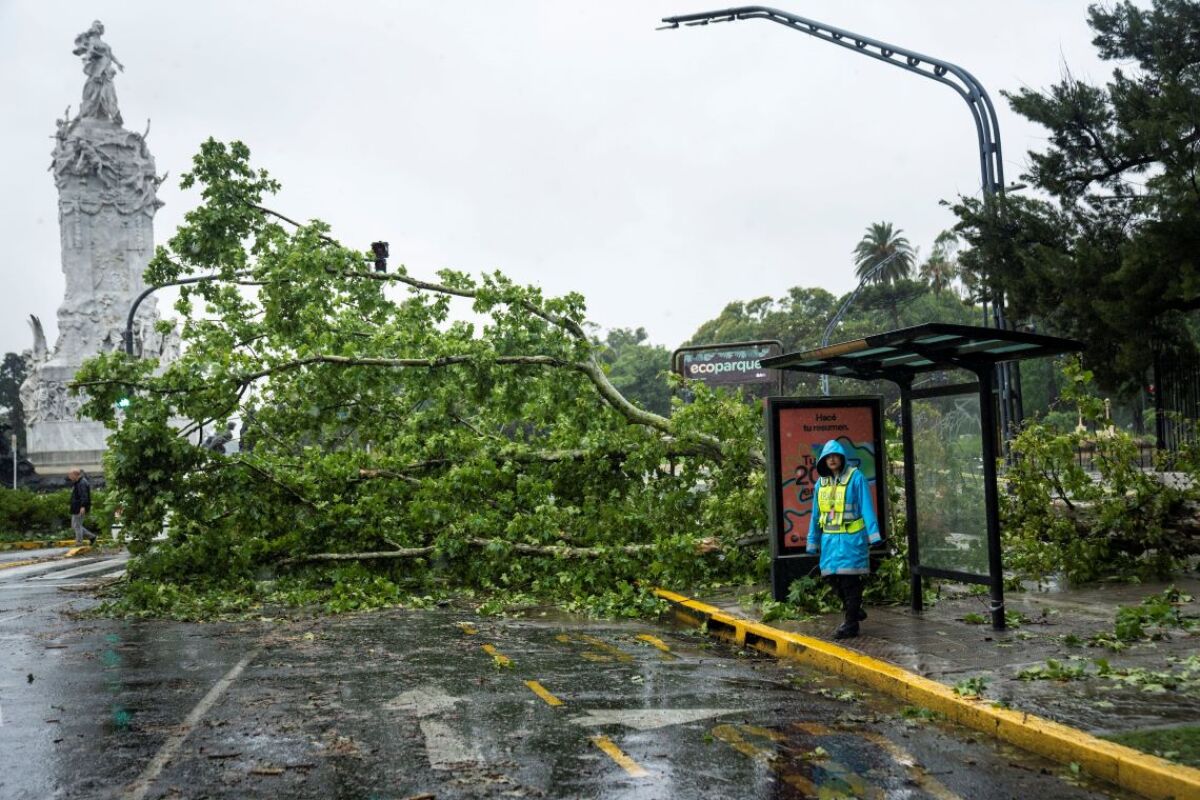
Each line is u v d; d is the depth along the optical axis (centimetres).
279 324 1458
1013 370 1680
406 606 1277
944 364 1001
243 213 1545
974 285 1956
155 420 1330
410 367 1420
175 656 920
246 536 1406
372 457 1476
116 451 1327
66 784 530
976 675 739
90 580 1680
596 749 590
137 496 1339
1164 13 1848
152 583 1336
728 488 1385
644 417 1451
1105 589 1163
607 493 1450
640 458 1398
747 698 729
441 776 539
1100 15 1927
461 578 1430
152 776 542
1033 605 1059
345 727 644
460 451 1480
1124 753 533
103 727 649
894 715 676
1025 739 594
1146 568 1226
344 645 973
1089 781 532
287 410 1542
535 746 597
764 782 527
